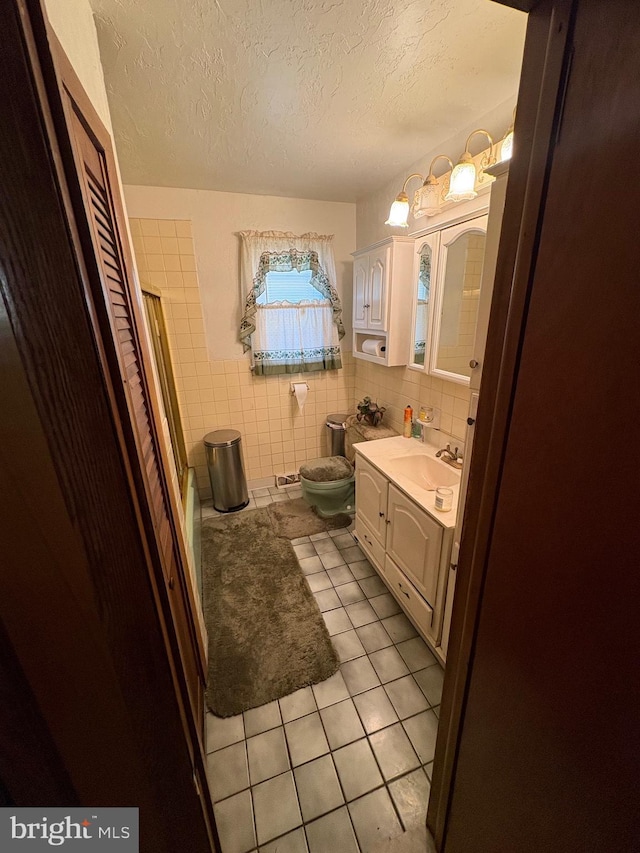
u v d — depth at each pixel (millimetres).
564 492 512
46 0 615
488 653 727
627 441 412
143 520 542
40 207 344
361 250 2277
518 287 570
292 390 3027
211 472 2768
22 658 406
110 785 524
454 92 1343
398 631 1734
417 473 2002
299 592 1983
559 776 573
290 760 1236
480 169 1499
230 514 2793
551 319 509
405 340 2168
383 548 1933
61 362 385
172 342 2629
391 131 1618
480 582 736
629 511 418
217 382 2818
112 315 579
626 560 429
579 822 541
